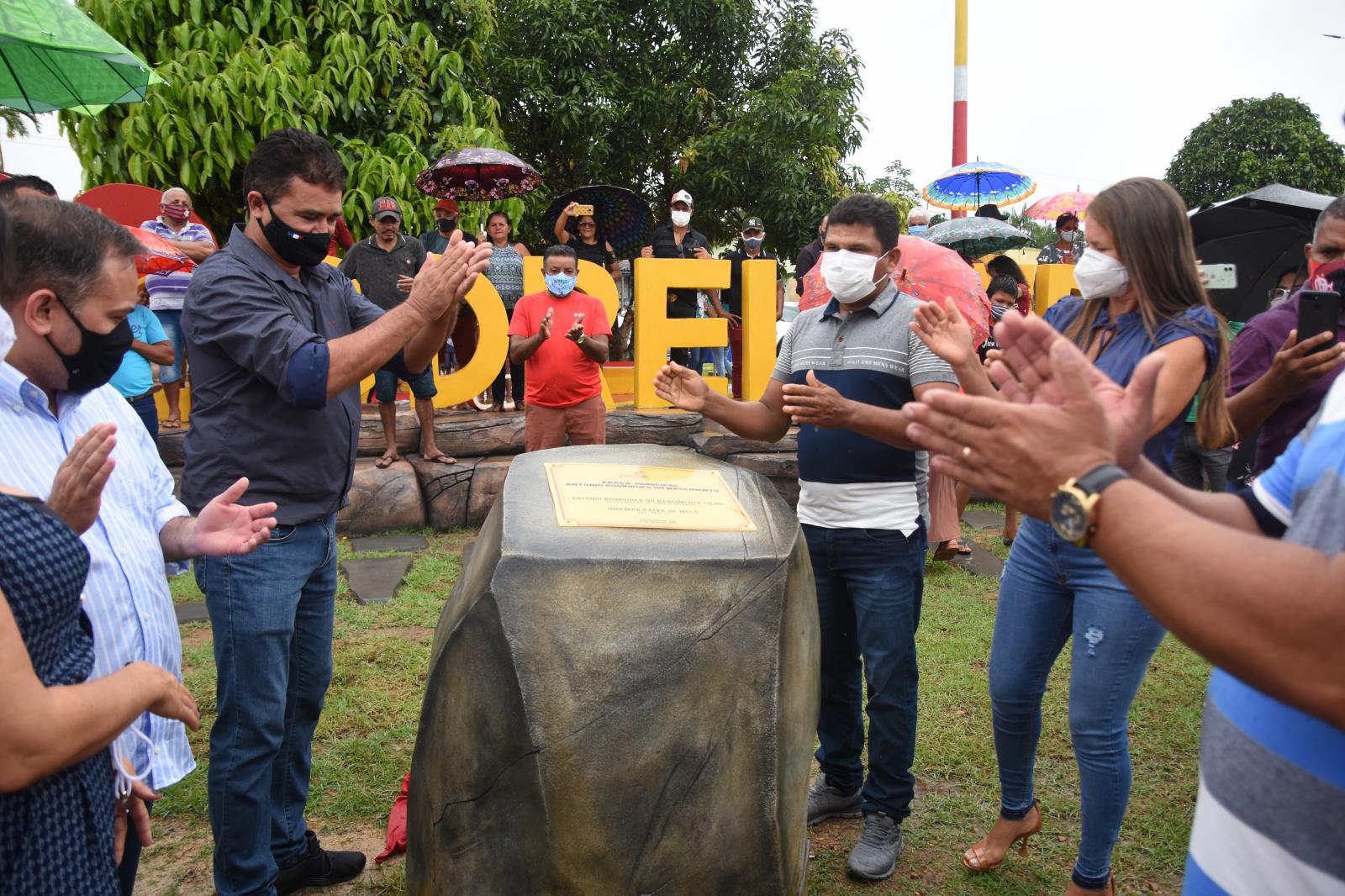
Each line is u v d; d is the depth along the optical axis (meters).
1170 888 2.82
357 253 6.54
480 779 1.58
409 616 4.85
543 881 1.52
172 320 6.62
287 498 2.41
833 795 3.13
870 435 2.49
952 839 3.05
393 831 2.90
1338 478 1.01
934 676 4.24
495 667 1.58
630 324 11.43
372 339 2.25
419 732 1.72
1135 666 2.29
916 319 2.27
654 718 1.56
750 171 12.49
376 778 3.33
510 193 8.23
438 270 2.27
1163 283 2.25
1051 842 3.03
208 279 2.30
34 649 1.32
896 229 2.72
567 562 1.63
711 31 12.77
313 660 2.66
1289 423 2.99
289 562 2.41
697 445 6.98
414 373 2.80
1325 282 3.01
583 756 1.53
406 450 6.93
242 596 2.34
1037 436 1.02
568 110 11.87
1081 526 0.98
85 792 1.43
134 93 4.07
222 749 2.37
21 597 1.28
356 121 8.56
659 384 2.79
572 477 2.01
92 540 1.75
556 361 5.68
